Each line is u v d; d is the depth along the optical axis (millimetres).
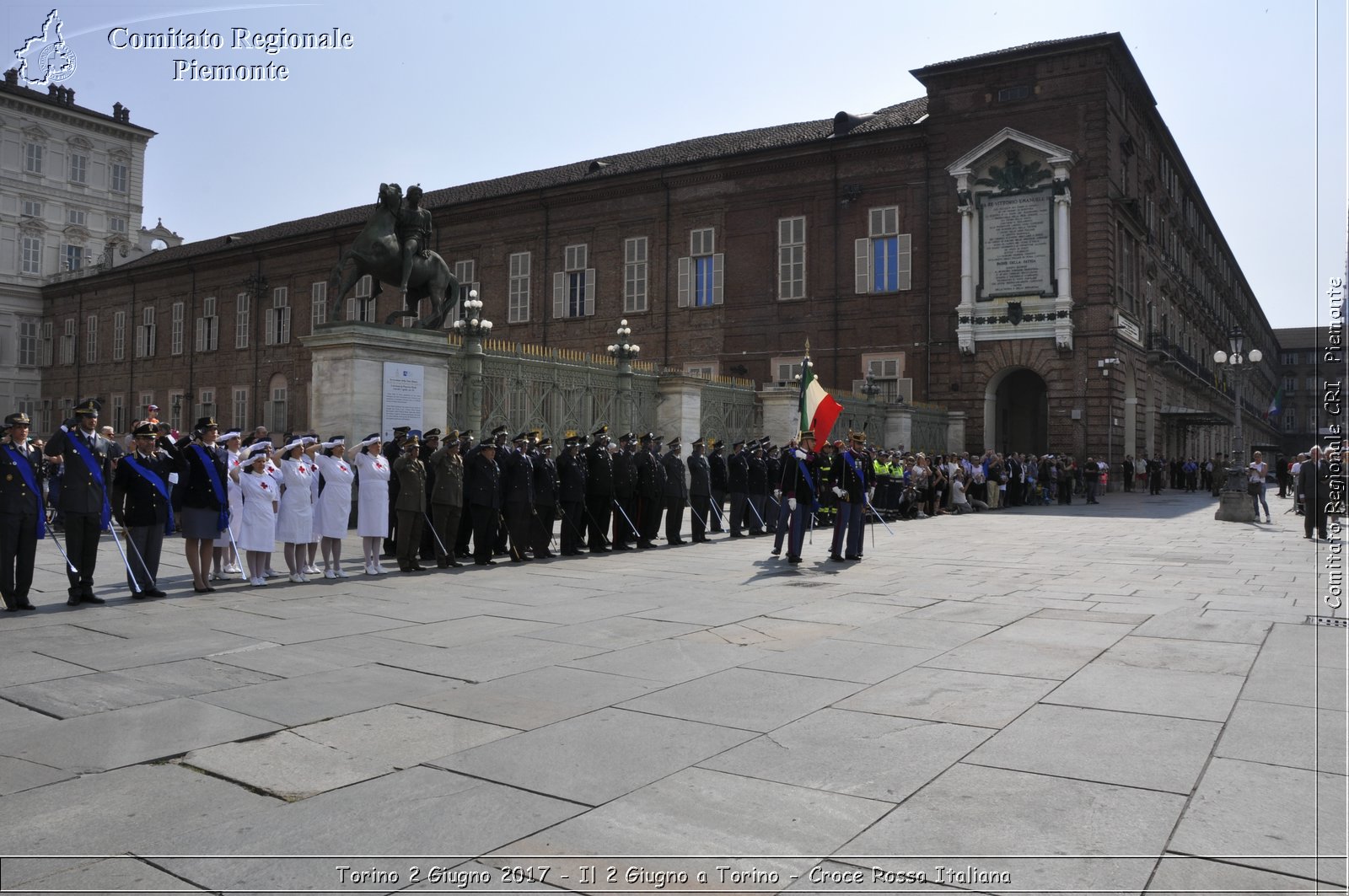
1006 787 5090
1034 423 41875
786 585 12742
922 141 37625
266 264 55344
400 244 18406
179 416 58656
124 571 13602
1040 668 7805
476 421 20156
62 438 10805
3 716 6371
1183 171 51281
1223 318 72438
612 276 44688
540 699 6828
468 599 11328
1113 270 35188
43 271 64875
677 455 18922
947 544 19062
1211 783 5137
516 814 4746
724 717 6379
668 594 11836
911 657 8227
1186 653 8344
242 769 5387
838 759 5555
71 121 64500
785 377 40312
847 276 39250
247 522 12219
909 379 37719
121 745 5781
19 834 4523
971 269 36281
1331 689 7059
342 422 17766
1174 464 46188
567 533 16469
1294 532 21891
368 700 6766
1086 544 19016
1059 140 35125
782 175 40656
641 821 4664
